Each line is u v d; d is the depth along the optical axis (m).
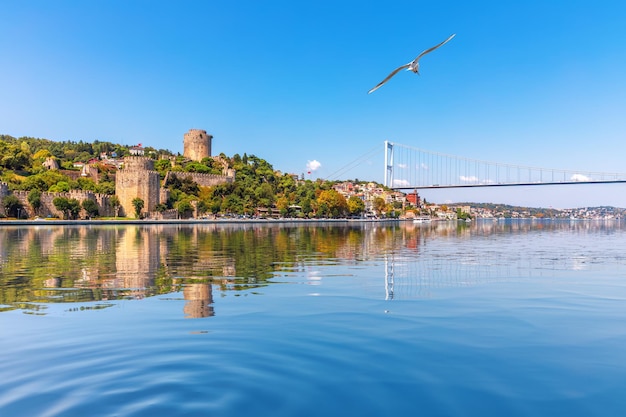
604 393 8.16
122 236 61.03
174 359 9.78
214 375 8.86
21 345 10.82
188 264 27.38
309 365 9.41
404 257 33.66
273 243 48.00
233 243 47.47
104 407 7.57
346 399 7.83
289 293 17.47
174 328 12.23
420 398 7.89
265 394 8.02
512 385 8.48
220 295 17.02
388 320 13.18
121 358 9.86
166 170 197.00
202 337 11.38
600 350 10.49
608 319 13.44
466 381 8.63
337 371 9.07
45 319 13.25
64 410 7.49
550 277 22.75
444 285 19.86
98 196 140.38
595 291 18.42
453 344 10.85
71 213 128.88
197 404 7.65
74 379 8.73
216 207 163.88
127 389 8.25
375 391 8.16
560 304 15.67
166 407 7.56
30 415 7.34
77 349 10.50
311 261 29.78
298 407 7.55
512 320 13.27
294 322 12.89
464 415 7.33
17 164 167.38
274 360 9.70
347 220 193.00
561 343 11.01
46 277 21.64
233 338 11.27
